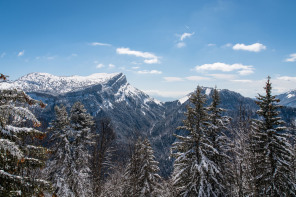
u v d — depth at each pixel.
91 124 18.97
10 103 7.20
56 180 17.02
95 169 14.23
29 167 7.30
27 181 6.96
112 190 20.25
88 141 19.33
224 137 17.59
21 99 7.22
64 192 16.72
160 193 24.47
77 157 18.64
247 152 10.56
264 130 17.83
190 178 17.23
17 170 7.14
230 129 10.75
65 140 18.00
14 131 6.70
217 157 17.84
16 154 6.21
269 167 16.91
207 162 16.27
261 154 16.94
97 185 14.55
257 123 17.52
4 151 6.27
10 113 6.54
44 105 7.55
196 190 16.38
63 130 18.38
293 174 17.73
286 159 17.30
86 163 18.91
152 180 23.20
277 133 17.47
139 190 21.84
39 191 7.03
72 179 17.69
